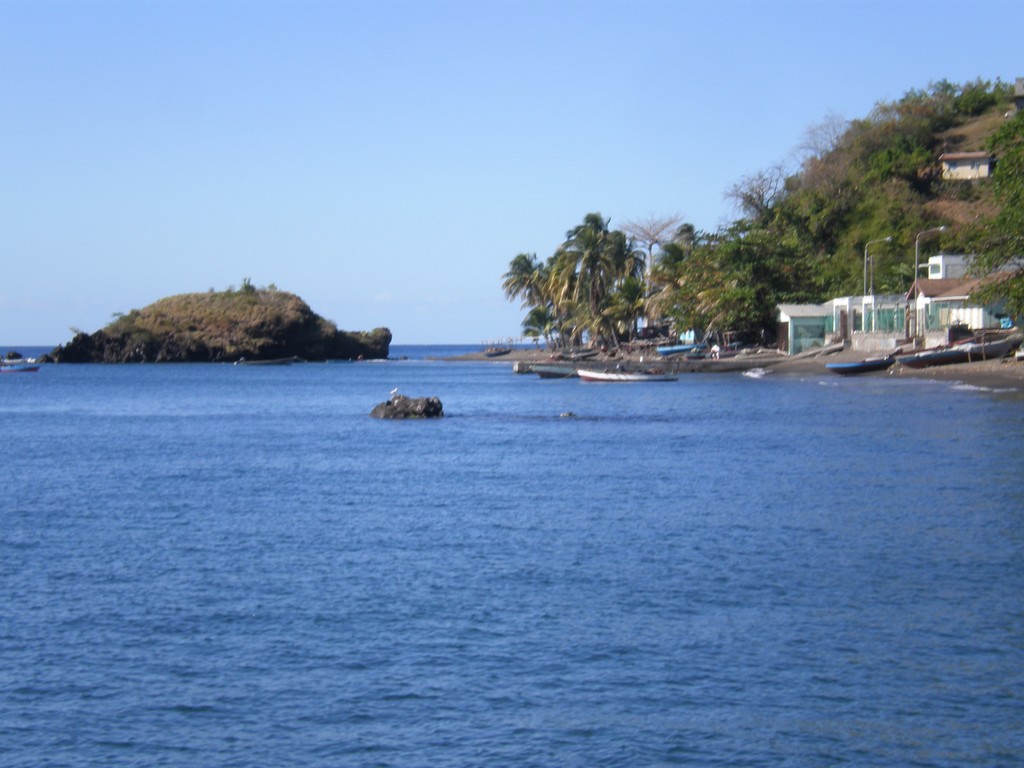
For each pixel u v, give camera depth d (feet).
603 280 436.35
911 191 394.32
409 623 63.36
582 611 65.10
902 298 312.09
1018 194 200.44
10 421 241.55
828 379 281.74
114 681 54.70
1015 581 69.77
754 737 46.98
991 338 259.39
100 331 638.12
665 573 74.02
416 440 176.35
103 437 197.06
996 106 484.33
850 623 61.57
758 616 63.31
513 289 527.81
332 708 50.96
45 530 94.63
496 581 72.84
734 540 84.12
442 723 49.03
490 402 269.23
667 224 445.78
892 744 46.11
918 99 503.61
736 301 362.33
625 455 145.89
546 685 53.11
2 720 50.08
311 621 64.18
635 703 50.70
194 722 49.73
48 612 66.95
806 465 126.72
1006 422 161.38
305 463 146.41
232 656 58.13
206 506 107.96
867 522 89.81
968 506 95.66
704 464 132.26
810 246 398.01
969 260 262.88
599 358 402.93
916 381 252.62
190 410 275.39
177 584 73.61
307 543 87.25
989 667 54.29
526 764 45.11
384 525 95.09
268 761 45.85
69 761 46.09
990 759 44.70
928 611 63.62
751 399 238.07
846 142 454.40
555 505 104.06
